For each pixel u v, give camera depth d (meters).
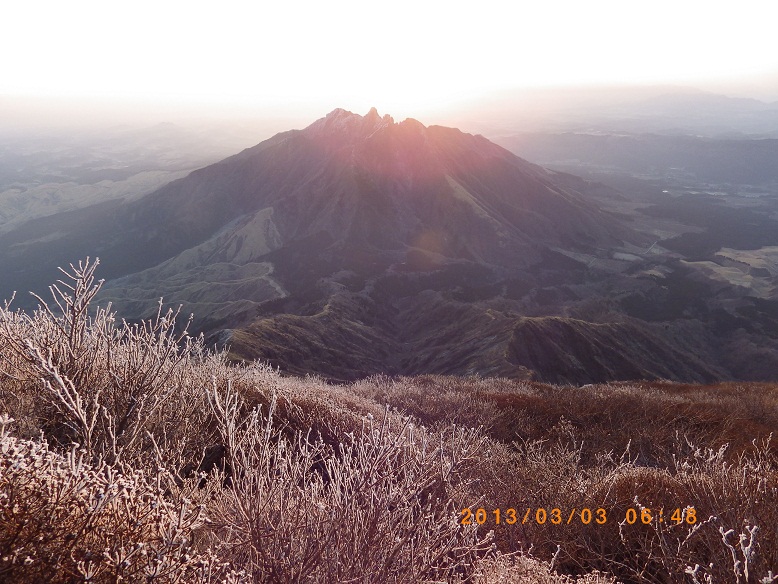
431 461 3.24
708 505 3.89
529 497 4.67
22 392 3.72
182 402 4.38
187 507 2.33
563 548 4.14
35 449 2.04
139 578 1.94
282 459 2.85
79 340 3.82
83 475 2.08
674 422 9.92
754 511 3.61
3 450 1.93
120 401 3.79
